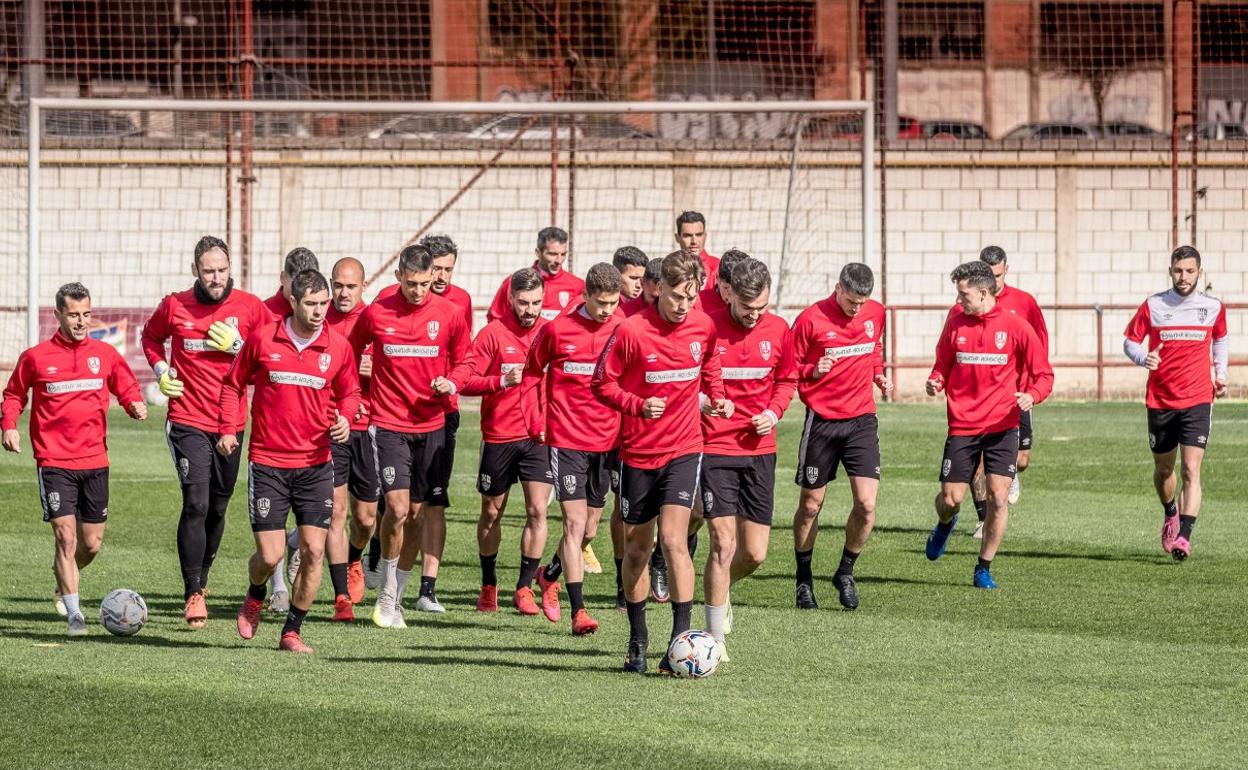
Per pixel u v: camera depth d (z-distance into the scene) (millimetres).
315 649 21391
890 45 74812
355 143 69438
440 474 24688
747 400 21266
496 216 70000
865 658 20594
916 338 70875
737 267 20484
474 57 83188
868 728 16375
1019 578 27922
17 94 77375
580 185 70375
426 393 24531
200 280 24641
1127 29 92875
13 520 34875
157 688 18375
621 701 17734
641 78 81250
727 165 70938
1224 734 16172
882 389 25844
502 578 28781
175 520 34969
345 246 69500
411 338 24359
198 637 22359
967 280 26938
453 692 18234
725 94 83375
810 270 71312
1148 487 40719
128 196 67625
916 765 14812
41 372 22766
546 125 75938
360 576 26156
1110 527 34062
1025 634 22422
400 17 83812
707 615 20547
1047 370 26953
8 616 23969
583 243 70500
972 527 34844
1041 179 71938
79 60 62094
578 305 23203
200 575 23531
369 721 16625
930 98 94062
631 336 19219
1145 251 72250
